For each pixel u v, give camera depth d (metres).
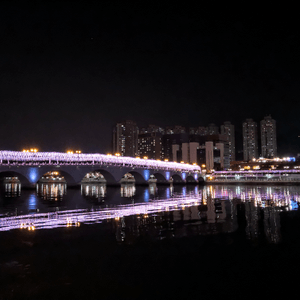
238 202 61.59
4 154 81.56
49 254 22.91
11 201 64.19
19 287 16.88
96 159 109.00
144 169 139.88
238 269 19.69
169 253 23.12
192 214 43.62
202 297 15.84
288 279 18.12
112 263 20.84
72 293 16.19
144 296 15.92
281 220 37.78
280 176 176.25
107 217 40.84
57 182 181.25
